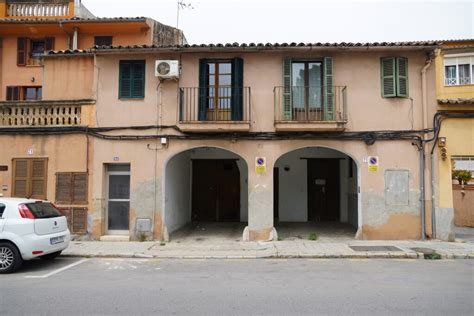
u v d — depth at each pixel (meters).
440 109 10.51
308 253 8.79
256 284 6.28
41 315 4.76
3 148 10.91
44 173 10.80
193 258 8.61
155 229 10.55
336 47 10.27
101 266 7.82
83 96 11.13
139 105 10.79
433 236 10.29
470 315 4.75
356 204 12.65
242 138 10.59
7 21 16.42
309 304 5.18
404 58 10.65
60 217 8.08
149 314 4.79
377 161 10.51
